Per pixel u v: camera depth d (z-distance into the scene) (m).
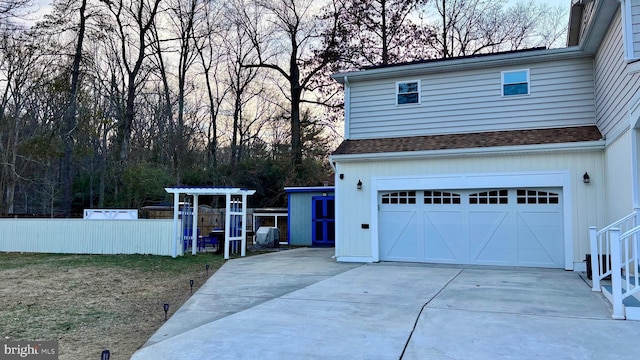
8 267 11.49
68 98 21.70
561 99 11.78
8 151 21.64
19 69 20.89
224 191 13.72
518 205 11.21
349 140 13.76
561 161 10.78
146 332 5.72
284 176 27.47
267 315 6.18
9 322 6.15
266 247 17.28
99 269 11.18
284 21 28.73
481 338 5.01
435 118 12.99
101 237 14.80
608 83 10.03
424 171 11.99
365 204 12.49
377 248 12.27
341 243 12.62
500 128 12.29
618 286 5.88
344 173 12.77
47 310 6.88
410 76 13.38
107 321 6.28
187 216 14.62
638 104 7.50
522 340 4.93
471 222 11.63
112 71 26.81
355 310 6.41
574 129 11.39
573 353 4.50
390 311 6.32
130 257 13.59
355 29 26.39
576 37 14.01
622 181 8.84
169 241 14.11
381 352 4.56
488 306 6.60
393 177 12.27
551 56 11.79
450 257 11.77
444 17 26.98
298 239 19.33
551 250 10.86
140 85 28.91
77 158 23.39
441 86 13.02
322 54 27.09
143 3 25.89
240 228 15.10
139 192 24.73
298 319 5.93
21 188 29.89
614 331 5.25
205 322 5.98
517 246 11.16
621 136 8.91
